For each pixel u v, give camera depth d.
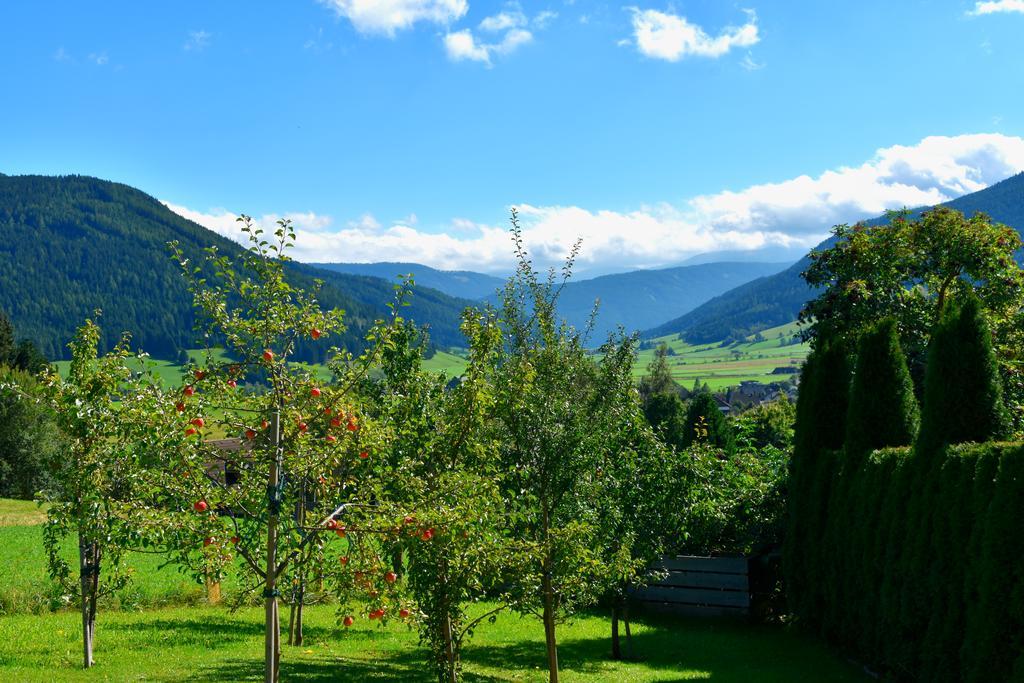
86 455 10.24
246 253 7.79
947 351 14.50
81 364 11.77
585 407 13.91
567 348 13.94
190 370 7.76
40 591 19.84
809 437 20.81
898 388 17.75
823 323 27.11
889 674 14.83
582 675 15.34
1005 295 25.92
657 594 24.86
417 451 11.03
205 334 7.77
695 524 20.06
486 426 12.50
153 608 20.67
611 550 16.39
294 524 7.82
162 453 7.66
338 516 8.20
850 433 18.20
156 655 14.05
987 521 11.68
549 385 13.39
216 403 7.83
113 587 12.84
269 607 7.82
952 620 12.65
